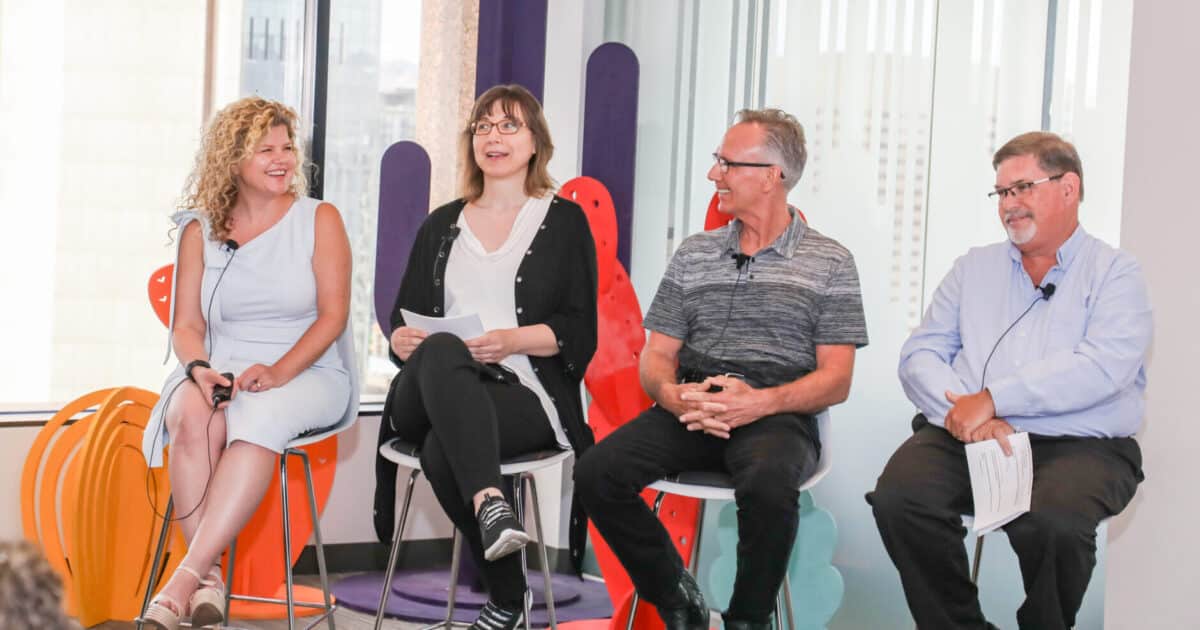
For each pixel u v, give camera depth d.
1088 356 2.62
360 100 4.33
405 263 3.69
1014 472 2.50
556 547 4.36
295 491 3.57
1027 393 2.62
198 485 2.95
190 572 2.79
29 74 3.85
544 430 2.96
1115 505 2.52
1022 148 2.74
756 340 2.90
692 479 2.75
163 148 4.02
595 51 3.55
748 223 2.96
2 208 3.85
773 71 3.76
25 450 3.56
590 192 3.43
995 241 3.21
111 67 3.95
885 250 3.46
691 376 2.95
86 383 3.96
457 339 2.85
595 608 3.85
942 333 2.90
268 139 3.13
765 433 2.71
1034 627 2.46
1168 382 2.88
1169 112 2.86
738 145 2.91
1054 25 3.12
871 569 3.48
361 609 3.70
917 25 3.39
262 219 3.21
